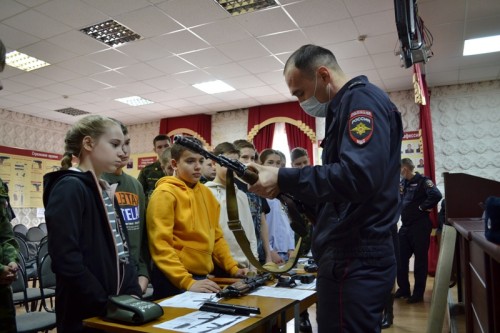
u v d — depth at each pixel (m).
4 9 3.91
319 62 1.11
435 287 2.02
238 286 1.41
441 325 1.91
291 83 1.16
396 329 3.12
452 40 4.65
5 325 1.58
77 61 5.27
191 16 4.10
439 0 3.77
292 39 4.62
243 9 4.01
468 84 6.25
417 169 6.27
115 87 6.36
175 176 1.92
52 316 2.33
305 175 0.95
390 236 1.02
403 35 3.06
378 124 0.95
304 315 2.92
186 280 1.53
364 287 0.96
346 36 4.53
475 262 1.69
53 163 8.49
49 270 2.74
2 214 1.75
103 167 1.47
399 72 5.70
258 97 7.00
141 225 1.97
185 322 1.07
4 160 7.55
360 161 0.89
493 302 1.12
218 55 5.11
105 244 1.37
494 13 4.03
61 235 1.22
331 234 1.02
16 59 5.27
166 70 5.63
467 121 6.21
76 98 6.96
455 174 2.63
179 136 1.04
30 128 8.12
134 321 1.05
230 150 2.39
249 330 1.04
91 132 1.45
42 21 4.18
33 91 6.53
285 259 2.94
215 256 1.90
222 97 6.98
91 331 1.20
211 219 1.89
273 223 3.00
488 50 4.95
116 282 1.36
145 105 7.47
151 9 3.95
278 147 7.52
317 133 7.09
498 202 0.98
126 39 4.67
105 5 3.87
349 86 1.06
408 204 4.20
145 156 8.72
